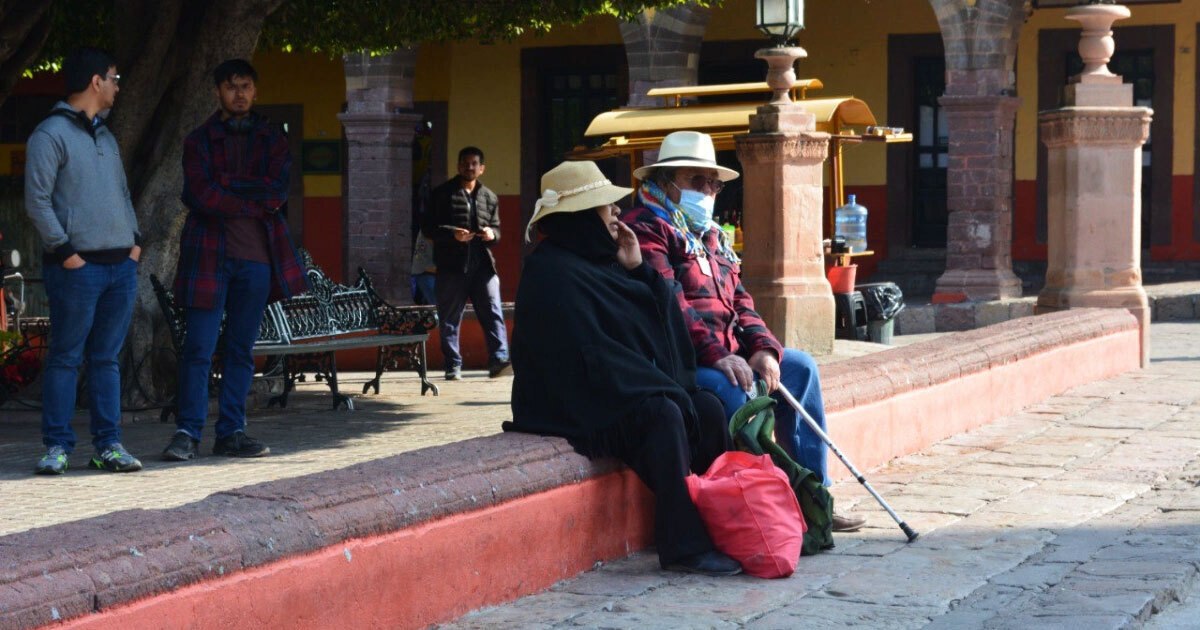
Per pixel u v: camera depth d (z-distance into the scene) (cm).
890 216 3198
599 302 739
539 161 3406
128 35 1338
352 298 1462
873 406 1043
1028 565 730
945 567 729
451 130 3444
